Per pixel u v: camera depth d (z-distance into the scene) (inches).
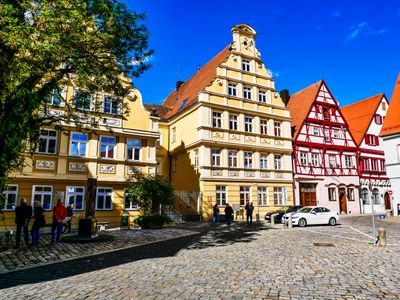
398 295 230.1
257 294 232.8
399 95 1243.8
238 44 1215.6
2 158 400.5
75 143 805.2
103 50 460.8
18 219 464.1
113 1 411.5
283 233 667.4
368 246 474.0
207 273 299.7
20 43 346.0
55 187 762.8
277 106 1250.0
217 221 970.1
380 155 1560.0
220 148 1094.4
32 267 337.7
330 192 1352.1
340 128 1449.3
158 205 818.2
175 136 1270.9
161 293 236.1
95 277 288.0
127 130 872.3
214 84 1122.7
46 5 375.6
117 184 845.8
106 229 749.9
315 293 235.3
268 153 1195.9
